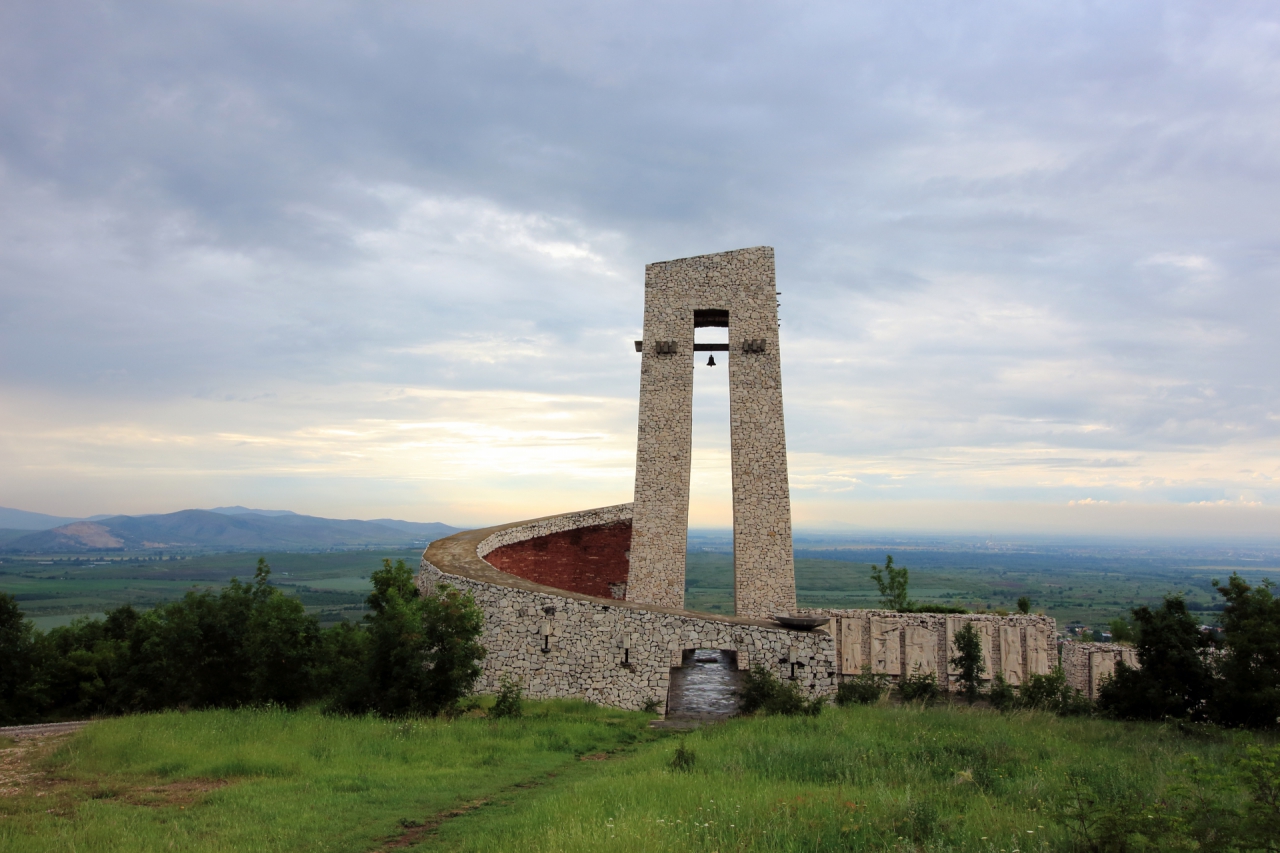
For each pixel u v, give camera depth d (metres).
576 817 12.38
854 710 25.44
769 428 38.69
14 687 38.25
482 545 39.16
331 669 28.08
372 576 29.41
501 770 17.97
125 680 36.50
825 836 11.29
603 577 47.47
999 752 17.66
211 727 20.88
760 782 15.30
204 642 26.83
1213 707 24.55
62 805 14.30
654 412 39.97
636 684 27.98
